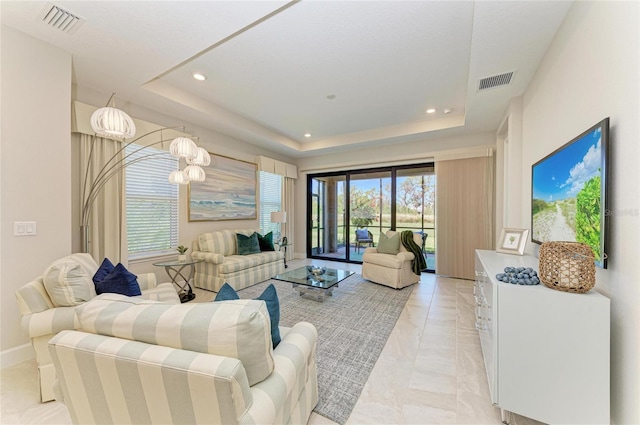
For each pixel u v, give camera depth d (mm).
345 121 4332
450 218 4500
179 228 3791
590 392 1193
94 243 2789
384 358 1998
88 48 2166
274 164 5492
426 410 1476
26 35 1976
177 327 834
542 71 2176
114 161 2971
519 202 2828
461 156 4379
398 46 2324
